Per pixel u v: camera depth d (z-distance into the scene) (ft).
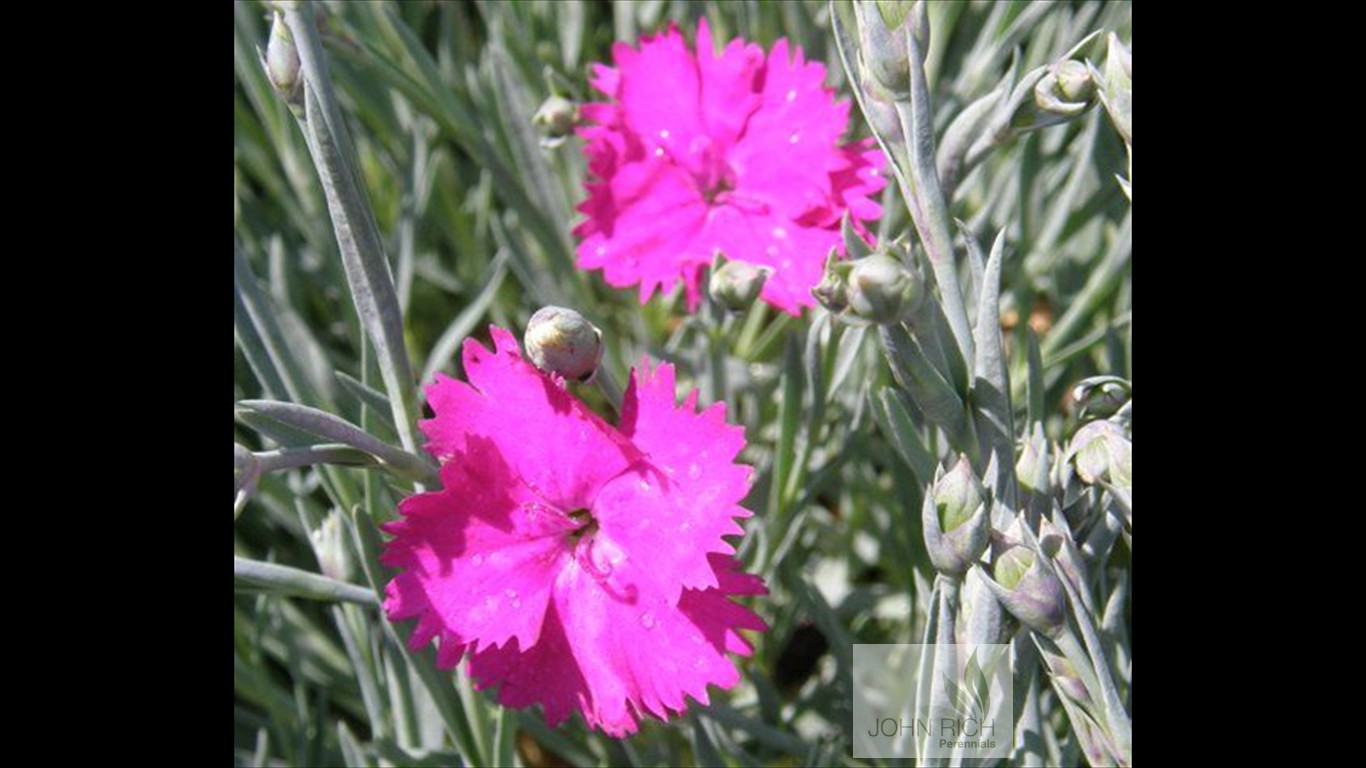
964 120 0.67
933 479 0.66
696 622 0.65
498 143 0.99
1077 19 0.89
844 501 1.01
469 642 0.66
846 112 0.78
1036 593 0.58
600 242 0.81
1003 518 0.63
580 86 1.02
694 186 0.80
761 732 0.80
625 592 0.66
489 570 0.66
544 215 0.95
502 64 0.91
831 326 0.80
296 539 1.01
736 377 0.95
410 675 0.78
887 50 0.61
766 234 0.78
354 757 0.77
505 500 0.66
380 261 0.67
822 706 0.92
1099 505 0.65
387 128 1.03
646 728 0.86
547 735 0.88
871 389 0.78
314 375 0.93
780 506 0.84
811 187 0.77
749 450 0.97
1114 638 0.67
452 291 1.11
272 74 0.63
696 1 0.96
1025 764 0.68
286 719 0.92
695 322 0.89
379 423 0.73
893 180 0.87
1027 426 0.73
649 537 0.65
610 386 0.66
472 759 0.76
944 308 0.63
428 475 0.67
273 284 0.96
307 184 0.95
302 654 0.96
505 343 0.66
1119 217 0.93
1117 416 0.65
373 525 0.69
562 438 0.66
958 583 0.60
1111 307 0.98
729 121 0.80
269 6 0.87
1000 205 0.95
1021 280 0.91
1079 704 0.61
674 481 0.65
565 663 0.67
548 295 0.96
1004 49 0.88
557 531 0.67
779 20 0.96
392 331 0.67
